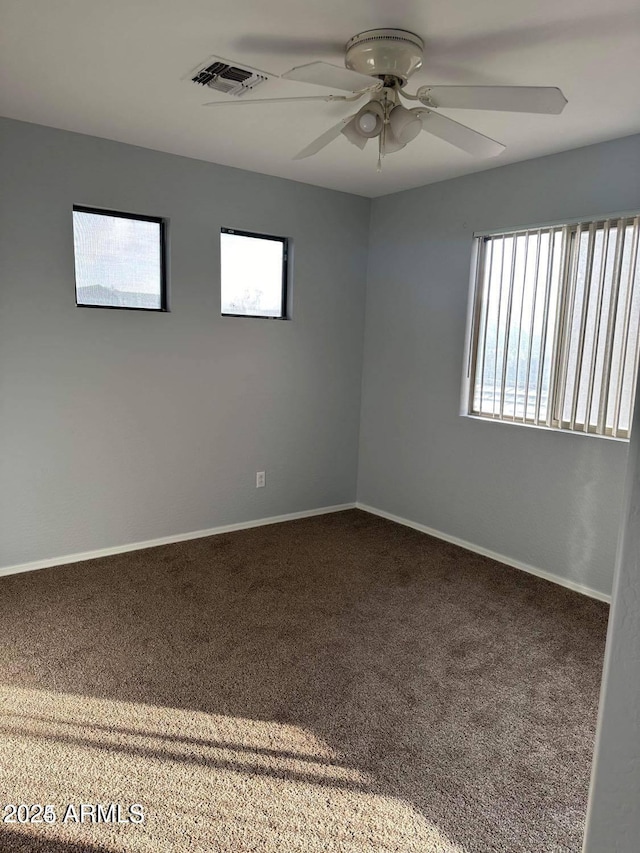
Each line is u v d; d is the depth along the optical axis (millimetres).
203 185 3658
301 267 4207
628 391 3035
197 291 3750
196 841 1619
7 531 3264
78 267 3355
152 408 3680
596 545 3223
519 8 1842
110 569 3420
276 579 3365
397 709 2225
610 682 602
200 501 3996
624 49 2076
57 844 1594
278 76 2336
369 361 4633
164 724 2086
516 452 3598
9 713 2111
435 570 3568
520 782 1876
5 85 2537
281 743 2016
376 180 3971
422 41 2051
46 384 3275
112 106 2764
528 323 3494
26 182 3068
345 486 4777
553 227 3301
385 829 1679
